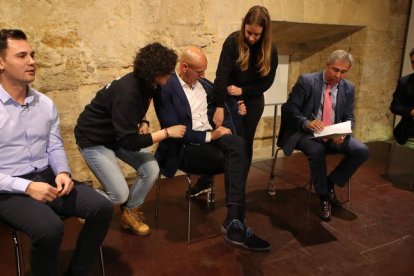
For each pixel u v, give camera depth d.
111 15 2.69
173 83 2.11
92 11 2.62
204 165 2.08
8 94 1.53
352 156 2.50
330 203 2.72
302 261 2.04
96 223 1.58
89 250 1.63
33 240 1.40
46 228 1.39
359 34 4.09
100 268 1.92
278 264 2.00
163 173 2.17
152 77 1.79
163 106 2.11
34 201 1.48
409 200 2.86
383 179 3.29
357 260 2.06
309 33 4.02
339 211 2.65
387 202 2.82
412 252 2.15
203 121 2.26
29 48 1.50
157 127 3.10
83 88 2.71
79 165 2.83
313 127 2.38
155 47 1.80
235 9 3.18
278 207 2.69
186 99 2.13
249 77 2.39
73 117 2.72
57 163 1.68
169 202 2.71
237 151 1.99
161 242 2.19
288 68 4.52
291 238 2.28
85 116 1.99
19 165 1.61
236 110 2.41
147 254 2.06
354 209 2.69
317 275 1.92
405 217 2.59
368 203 2.80
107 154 2.00
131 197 2.19
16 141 1.58
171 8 2.90
